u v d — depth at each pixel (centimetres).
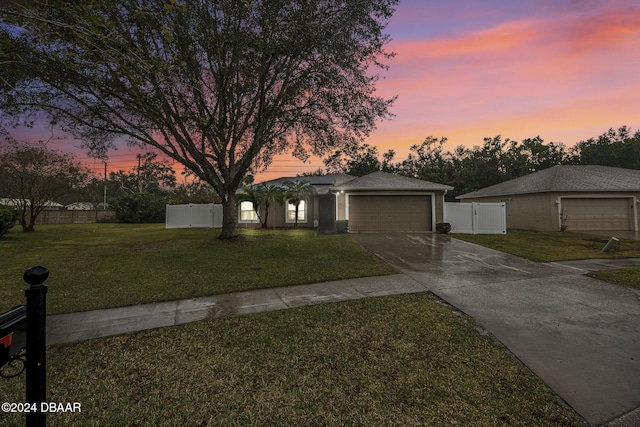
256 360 326
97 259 893
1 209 1415
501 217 1622
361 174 3262
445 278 682
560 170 2009
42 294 162
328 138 1132
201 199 3073
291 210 1939
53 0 439
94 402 255
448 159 3862
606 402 255
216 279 664
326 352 343
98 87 812
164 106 945
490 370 307
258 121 1036
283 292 577
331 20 789
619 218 1756
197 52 859
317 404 253
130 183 5222
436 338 379
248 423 231
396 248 1088
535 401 257
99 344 363
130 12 656
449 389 274
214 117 1054
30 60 652
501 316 455
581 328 410
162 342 369
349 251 1012
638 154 2780
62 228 2152
